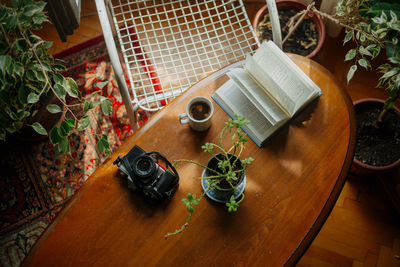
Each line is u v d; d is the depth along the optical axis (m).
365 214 1.68
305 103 1.19
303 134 1.18
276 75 1.18
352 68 1.22
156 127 1.20
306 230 1.06
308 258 1.62
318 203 1.09
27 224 1.67
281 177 1.13
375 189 1.72
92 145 1.80
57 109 1.16
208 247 1.05
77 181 1.74
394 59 1.11
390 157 1.53
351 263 1.60
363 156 1.55
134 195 1.12
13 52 1.16
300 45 1.76
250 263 1.04
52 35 2.03
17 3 1.12
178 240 1.07
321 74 1.26
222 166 0.97
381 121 1.52
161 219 1.09
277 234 1.06
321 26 1.71
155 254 1.06
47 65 1.27
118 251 1.06
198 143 1.18
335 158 1.15
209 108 1.19
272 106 1.16
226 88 1.24
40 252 1.07
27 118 1.58
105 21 1.27
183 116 1.15
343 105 1.21
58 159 1.77
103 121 1.85
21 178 1.74
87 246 1.07
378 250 1.62
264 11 1.80
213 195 1.09
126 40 2.01
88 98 1.89
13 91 1.28
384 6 1.11
